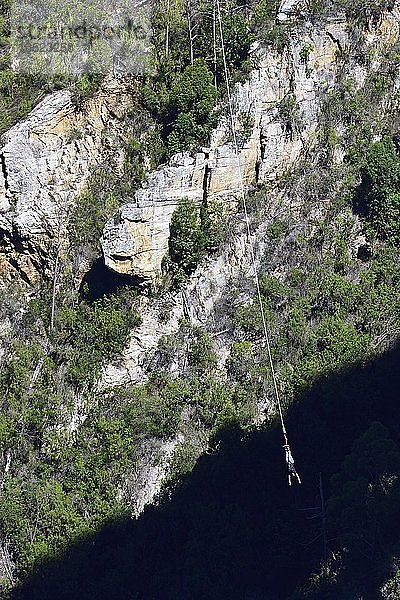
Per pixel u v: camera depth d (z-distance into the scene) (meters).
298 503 47.12
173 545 47.19
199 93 52.53
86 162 53.22
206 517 46.34
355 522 41.94
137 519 48.03
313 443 48.75
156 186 50.75
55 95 52.44
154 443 50.75
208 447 50.00
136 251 50.62
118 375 52.53
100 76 52.59
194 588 44.38
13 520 46.50
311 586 42.22
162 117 53.53
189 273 53.62
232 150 53.75
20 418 49.75
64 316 52.50
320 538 45.19
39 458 49.53
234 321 53.78
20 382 50.75
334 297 54.28
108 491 47.88
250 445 48.94
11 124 52.09
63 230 52.72
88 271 52.94
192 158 52.38
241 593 45.06
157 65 53.53
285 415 49.81
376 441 44.62
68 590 44.91
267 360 52.88
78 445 49.34
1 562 46.16
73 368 51.50
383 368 50.66
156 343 53.12
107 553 46.59
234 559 45.25
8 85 53.25
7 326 53.62
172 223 52.09
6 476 48.81
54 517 46.28
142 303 52.75
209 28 54.06
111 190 53.00
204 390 51.69
